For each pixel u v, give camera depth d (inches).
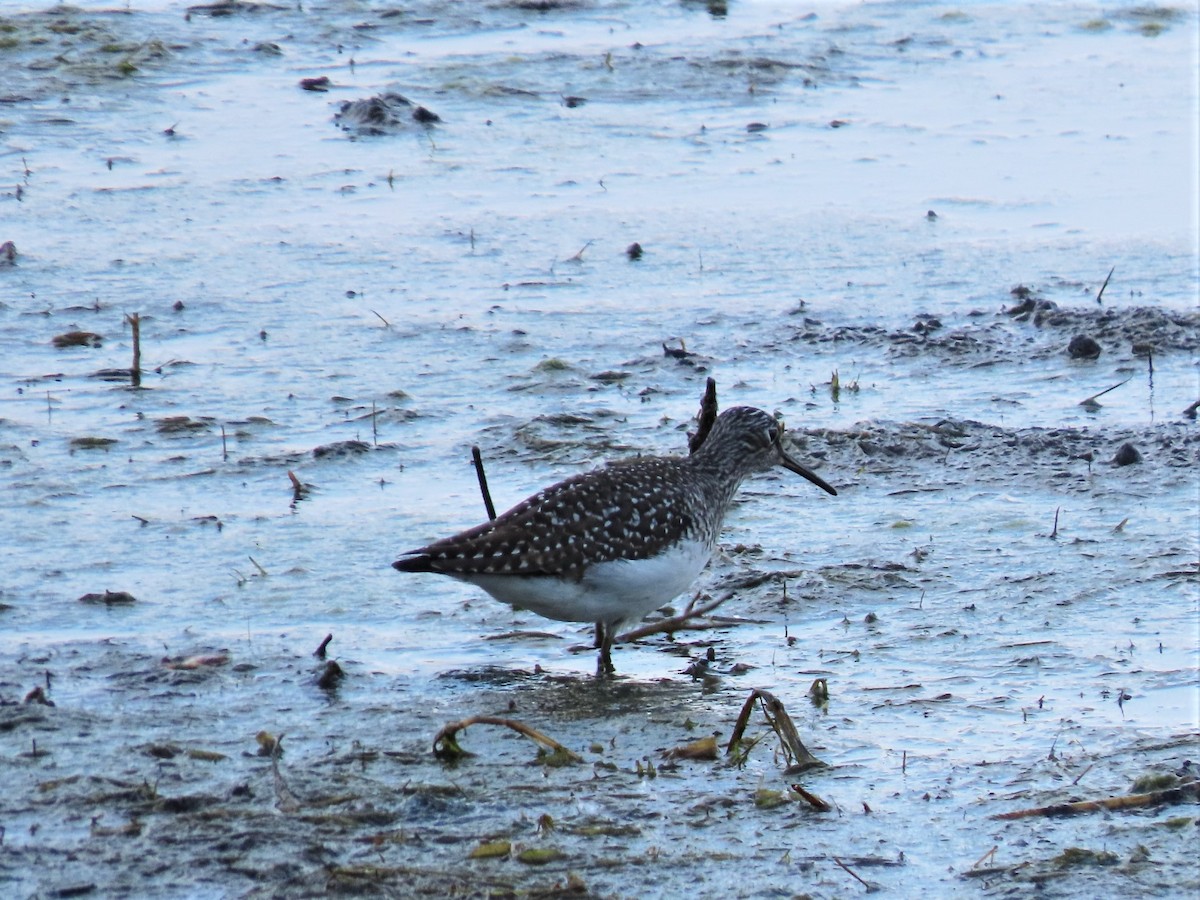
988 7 1439.5
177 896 311.6
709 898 314.8
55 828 336.2
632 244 857.5
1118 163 1010.1
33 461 579.2
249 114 1085.1
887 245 863.1
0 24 1229.7
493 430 622.2
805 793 353.1
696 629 463.8
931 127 1093.1
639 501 432.8
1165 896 318.0
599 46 1268.5
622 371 690.2
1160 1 1457.9
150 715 394.6
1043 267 828.6
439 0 1371.8
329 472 579.2
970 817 349.4
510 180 970.7
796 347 724.7
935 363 705.0
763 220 902.4
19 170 958.4
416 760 373.4
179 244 844.6
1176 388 669.9
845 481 580.1
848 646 448.8
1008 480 577.9
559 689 422.0
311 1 1360.7
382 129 1055.6
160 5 1321.4
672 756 378.0
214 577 489.1
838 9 1422.2
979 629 457.7
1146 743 382.9
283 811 344.5
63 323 733.9
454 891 314.8
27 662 423.5
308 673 423.8
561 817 346.3
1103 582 488.4
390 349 711.7
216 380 671.1
